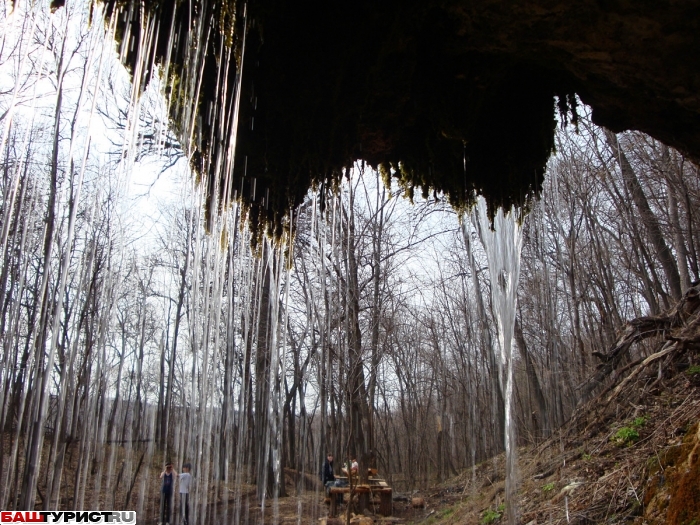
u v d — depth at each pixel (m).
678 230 11.84
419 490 18.19
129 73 2.94
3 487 10.10
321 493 17.44
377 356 18.17
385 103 3.36
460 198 4.13
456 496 13.94
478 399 21.98
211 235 3.45
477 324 22.20
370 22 2.91
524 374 21.86
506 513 8.51
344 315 17.80
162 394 21.03
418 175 4.07
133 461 17.59
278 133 3.43
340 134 3.53
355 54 3.05
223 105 2.93
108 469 16.19
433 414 26.98
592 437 8.98
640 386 8.67
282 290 19.50
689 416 6.54
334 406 17.77
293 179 3.64
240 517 14.20
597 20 2.61
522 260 17.80
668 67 2.73
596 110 3.46
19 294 10.48
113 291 15.41
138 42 2.82
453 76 3.28
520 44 2.95
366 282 18.78
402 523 12.55
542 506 7.71
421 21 2.92
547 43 2.90
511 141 3.84
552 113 3.80
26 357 11.24
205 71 3.10
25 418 11.08
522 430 17.23
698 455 3.99
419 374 24.77
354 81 3.18
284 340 15.67
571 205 15.88
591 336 15.63
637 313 16.03
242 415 16.42
